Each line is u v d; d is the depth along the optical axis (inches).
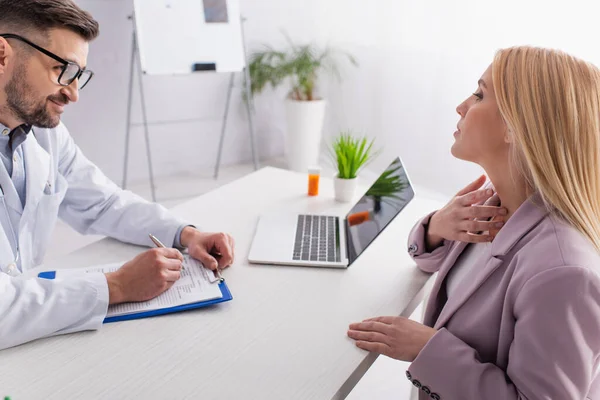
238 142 155.0
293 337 36.0
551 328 28.6
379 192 51.9
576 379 28.4
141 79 120.6
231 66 128.0
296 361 33.5
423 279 44.4
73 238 108.8
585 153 32.0
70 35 40.8
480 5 111.3
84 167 53.7
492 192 41.0
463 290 36.8
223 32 126.2
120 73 128.0
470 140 37.5
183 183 140.5
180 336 35.7
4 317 33.9
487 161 37.9
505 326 32.1
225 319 37.8
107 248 48.7
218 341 35.3
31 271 43.2
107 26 122.4
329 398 30.6
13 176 47.3
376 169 141.8
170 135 142.3
